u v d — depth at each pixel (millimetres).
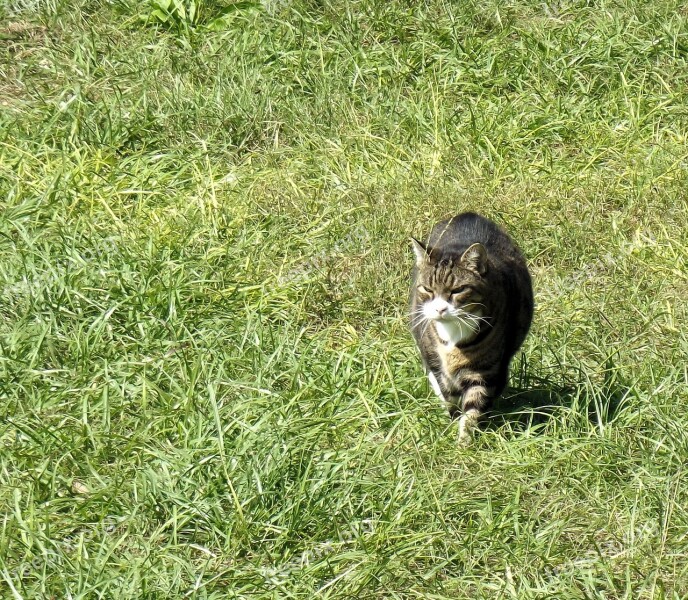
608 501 7574
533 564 7047
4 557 6875
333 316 10312
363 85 14133
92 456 8016
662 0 15492
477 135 13086
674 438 8031
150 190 12102
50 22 15047
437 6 15516
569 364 9430
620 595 6852
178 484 7633
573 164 12805
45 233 11055
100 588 6660
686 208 11805
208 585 6832
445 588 6836
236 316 9922
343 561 7066
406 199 11930
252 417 8391
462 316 8406
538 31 14945
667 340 9656
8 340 9266
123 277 10141
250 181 12414
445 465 8031
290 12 15227
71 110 13305
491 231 9625
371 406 8578
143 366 8883
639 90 13891
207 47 14719
